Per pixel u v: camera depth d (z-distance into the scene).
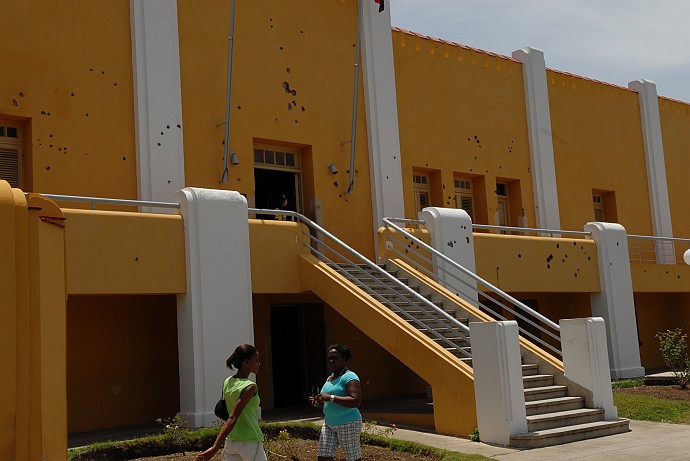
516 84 20.92
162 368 14.05
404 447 10.22
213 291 12.46
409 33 18.73
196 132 14.91
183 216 12.52
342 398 7.54
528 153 20.81
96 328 13.37
